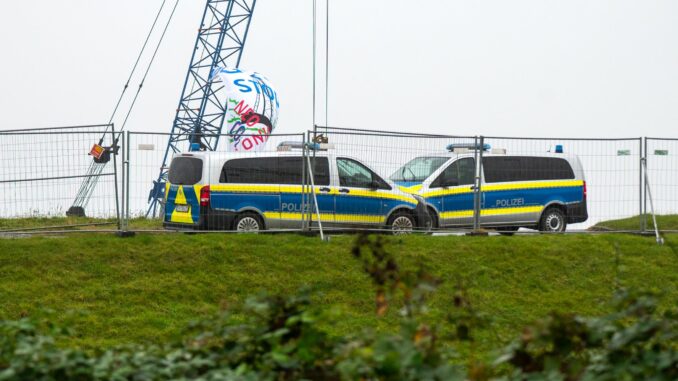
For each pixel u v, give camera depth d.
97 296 21.25
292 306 9.44
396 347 8.34
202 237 24.55
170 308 20.97
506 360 9.09
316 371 9.07
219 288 21.97
